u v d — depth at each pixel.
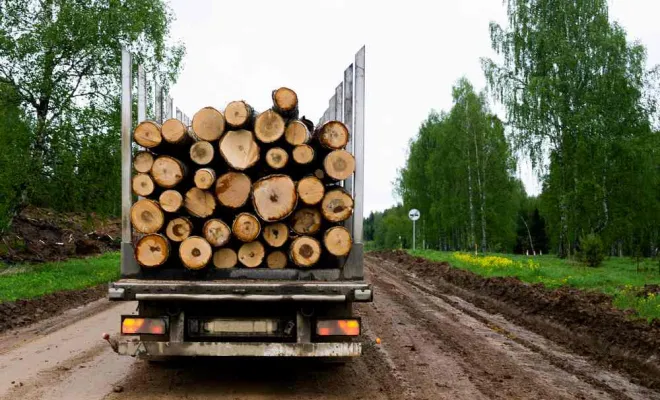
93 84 20.72
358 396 5.72
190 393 5.78
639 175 29.33
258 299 5.46
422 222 51.28
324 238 5.87
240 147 5.89
